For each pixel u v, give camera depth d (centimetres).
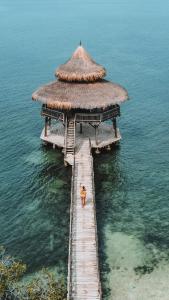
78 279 2897
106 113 4903
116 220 3875
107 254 3375
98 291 2786
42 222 3838
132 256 3353
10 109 6700
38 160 4956
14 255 3378
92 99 4722
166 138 5662
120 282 3069
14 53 11438
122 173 4734
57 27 16462
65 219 3888
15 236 3628
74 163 4503
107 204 4150
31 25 17200
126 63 10162
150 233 3659
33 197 4238
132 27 16312
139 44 12619
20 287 2847
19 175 4641
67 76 4884
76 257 3105
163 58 10569
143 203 4153
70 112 4941
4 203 4125
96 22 17988
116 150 5278
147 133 5850
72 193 3894
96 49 11931
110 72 9344
